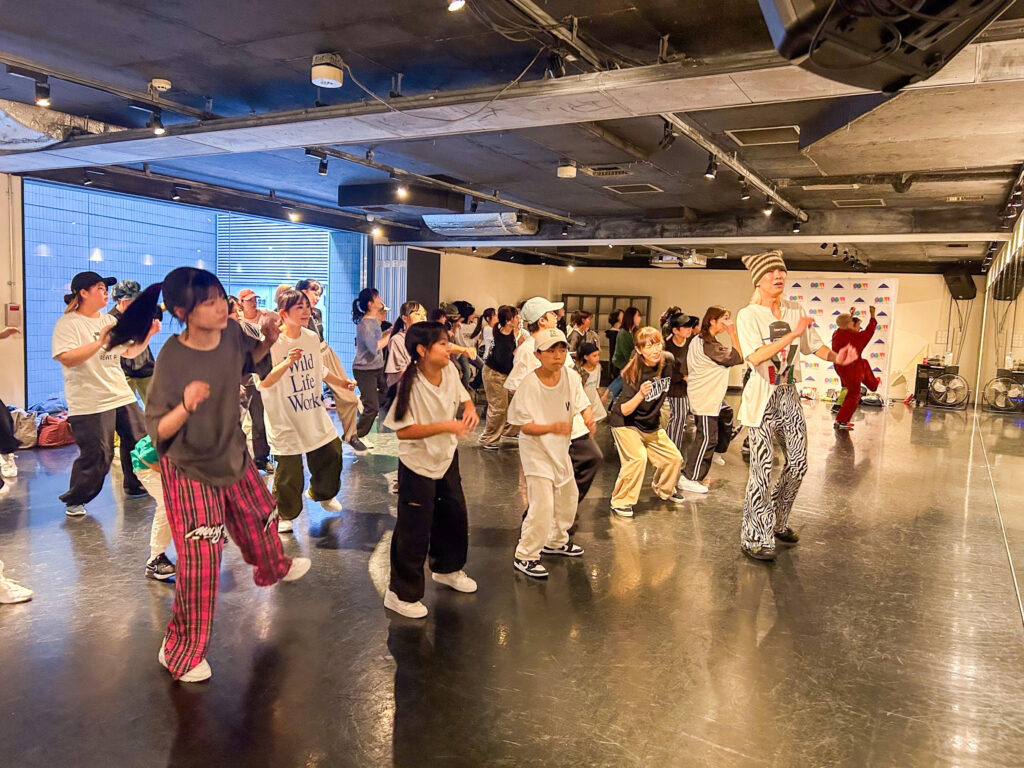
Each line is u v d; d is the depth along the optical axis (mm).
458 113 4473
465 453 6957
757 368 4070
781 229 9570
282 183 8641
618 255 15445
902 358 14852
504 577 3678
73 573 3553
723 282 15992
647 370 4965
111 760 2102
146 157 6055
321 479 4363
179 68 4719
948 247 11695
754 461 4113
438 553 3422
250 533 2791
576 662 2787
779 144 5961
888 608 3438
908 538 4645
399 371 6305
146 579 3496
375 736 2254
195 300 2381
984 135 4969
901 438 9211
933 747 2283
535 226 10359
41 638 2869
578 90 3967
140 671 2629
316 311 7562
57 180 6965
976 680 2744
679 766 2141
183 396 2408
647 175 7359
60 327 4148
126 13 3797
